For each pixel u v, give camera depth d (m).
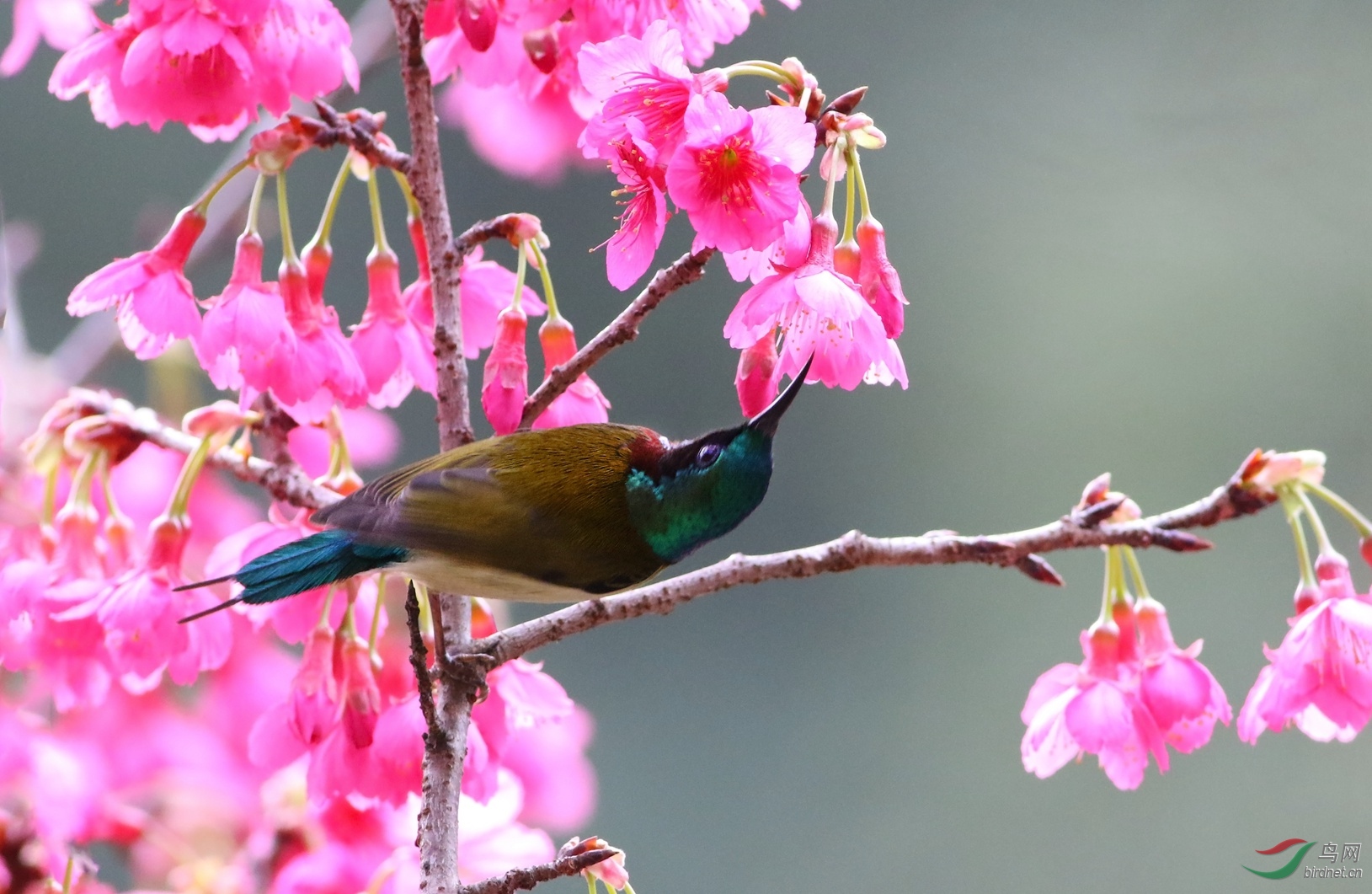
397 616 2.92
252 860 2.95
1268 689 2.89
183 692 2.98
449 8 2.92
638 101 2.87
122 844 2.95
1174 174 4.30
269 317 2.90
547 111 2.97
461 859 2.92
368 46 2.99
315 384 2.90
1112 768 2.90
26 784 2.94
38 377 2.99
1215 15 4.20
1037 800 4.64
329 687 2.90
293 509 2.94
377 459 3.00
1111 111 4.41
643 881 4.57
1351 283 4.43
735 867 4.59
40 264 4.79
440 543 2.88
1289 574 4.68
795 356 2.88
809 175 2.88
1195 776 4.51
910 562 2.89
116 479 2.98
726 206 2.86
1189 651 2.90
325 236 2.91
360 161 2.91
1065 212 4.66
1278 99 4.12
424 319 2.92
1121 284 4.74
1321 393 4.64
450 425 2.90
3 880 2.94
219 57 2.91
